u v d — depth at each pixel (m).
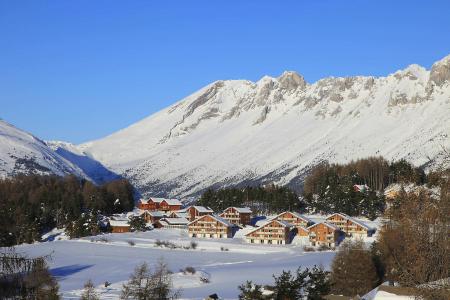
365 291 92.12
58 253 167.00
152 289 65.19
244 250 181.88
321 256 153.50
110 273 132.50
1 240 186.88
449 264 46.19
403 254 64.69
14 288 44.69
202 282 113.75
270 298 62.72
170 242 195.00
